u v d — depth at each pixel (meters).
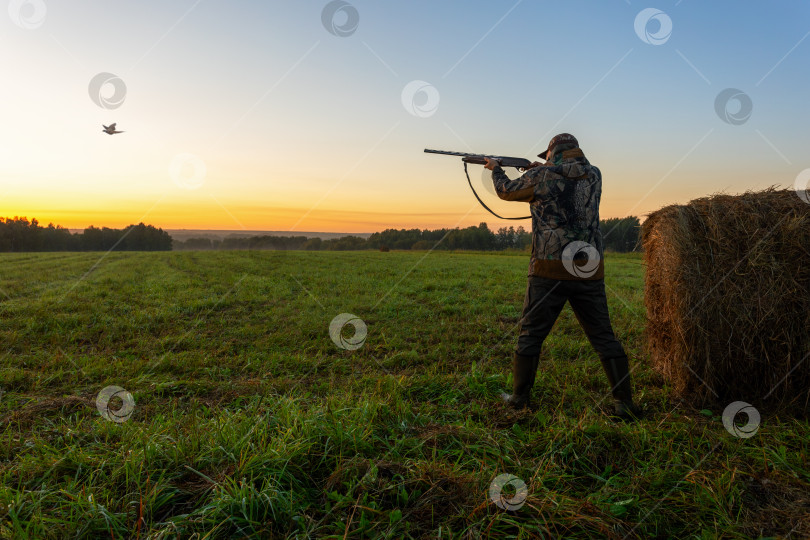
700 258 2.84
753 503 1.83
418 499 1.79
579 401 2.91
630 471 2.07
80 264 19.05
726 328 2.80
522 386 2.80
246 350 4.61
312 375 3.77
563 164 2.72
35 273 14.12
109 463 1.98
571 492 1.92
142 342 4.90
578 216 2.69
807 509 1.75
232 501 1.66
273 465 1.94
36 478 1.91
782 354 2.72
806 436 2.35
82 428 2.47
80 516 1.61
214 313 6.87
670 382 3.22
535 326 2.79
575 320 5.61
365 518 1.66
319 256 26.70
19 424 2.50
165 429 2.35
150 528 1.59
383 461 2.02
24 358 4.16
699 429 2.46
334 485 1.87
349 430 2.24
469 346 4.64
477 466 2.06
